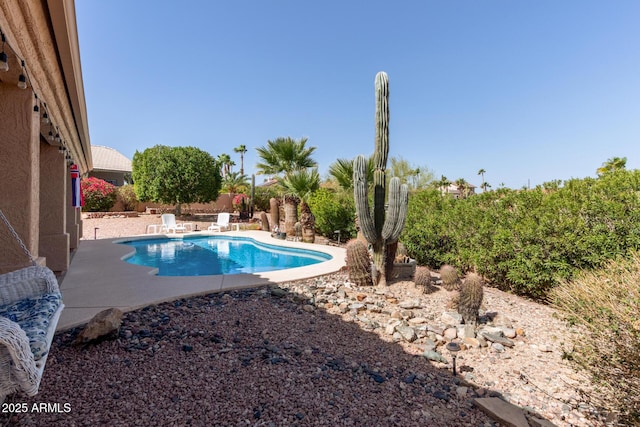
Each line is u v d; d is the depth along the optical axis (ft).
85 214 60.75
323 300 17.37
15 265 12.23
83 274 21.80
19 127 12.27
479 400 9.05
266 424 7.61
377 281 20.88
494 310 17.48
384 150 20.56
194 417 7.73
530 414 8.68
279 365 10.44
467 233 25.31
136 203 74.69
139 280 20.07
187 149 67.41
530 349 12.87
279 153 52.95
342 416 8.13
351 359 11.39
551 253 18.30
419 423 8.07
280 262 35.01
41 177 21.66
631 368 7.97
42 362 5.71
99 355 10.37
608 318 8.69
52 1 10.28
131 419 7.54
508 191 24.98
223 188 104.27
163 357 10.51
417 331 14.02
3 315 7.31
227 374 9.73
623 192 17.83
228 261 35.42
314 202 49.73
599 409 8.78
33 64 12.06
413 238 28.76
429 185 57.57
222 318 14.23
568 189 20.86
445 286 20.16
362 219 20.30
